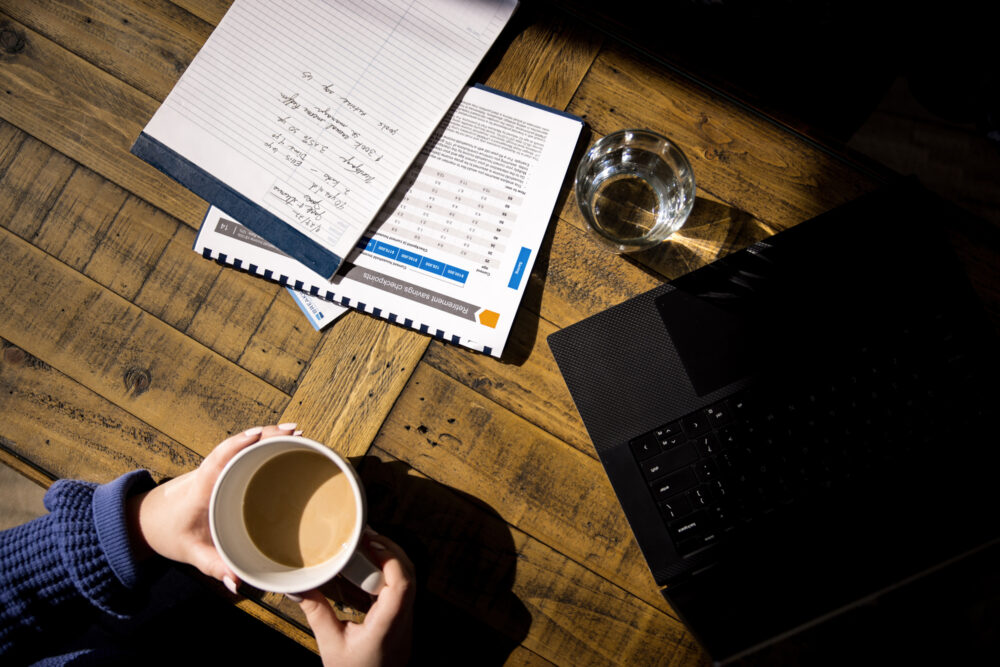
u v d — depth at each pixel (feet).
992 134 2.77
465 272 2.25
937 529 2.00
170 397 2.31
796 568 1.99
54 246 2.37
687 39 2.98
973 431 2.02
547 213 2.27
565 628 2.20
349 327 2.29
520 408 2.27
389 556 1.94
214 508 1.68
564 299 2.29
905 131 3.27
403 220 2.27
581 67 2.34
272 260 2.27
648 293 2.20
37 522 2.12
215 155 2.24
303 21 2.30
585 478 2.24
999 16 2.63
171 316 2.34
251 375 2.31
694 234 2.31
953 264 2.10
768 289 2.17
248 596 2.18
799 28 2.85
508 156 2.29
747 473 2.07
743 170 2.31
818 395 2.08
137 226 2.37
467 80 2.28
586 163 2.20
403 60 2.29
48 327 2.34
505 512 2.24
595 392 2.17
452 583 2.21
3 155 2.40
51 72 2.42
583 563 2.21
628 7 2.90
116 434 2.30
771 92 3.03
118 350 2.33
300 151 2.25
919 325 2.09
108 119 2.40
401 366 2.27
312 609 1.92
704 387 2.13
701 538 2.06
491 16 2.30
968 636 2.15
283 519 1.90
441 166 2.28
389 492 2.24
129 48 2.42
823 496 2.05
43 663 2.44
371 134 2.26
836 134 3.16
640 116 2.33
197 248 2.28
